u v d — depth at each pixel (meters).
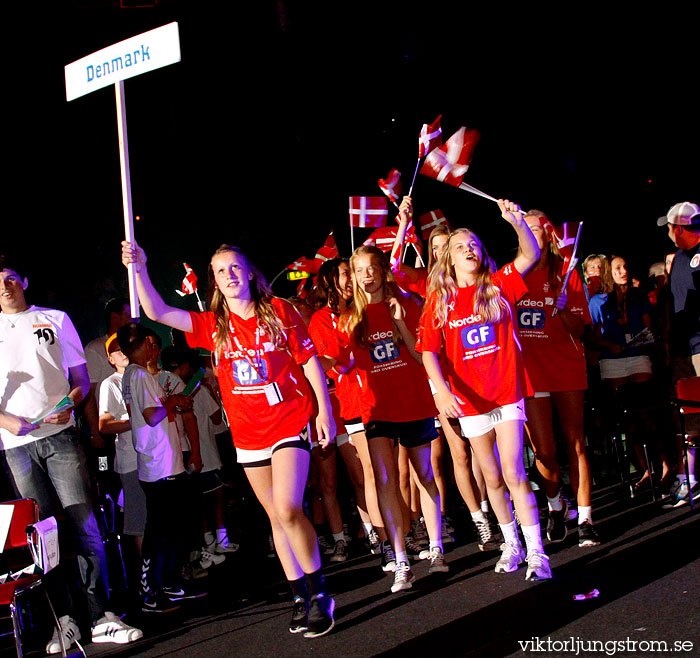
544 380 5.32
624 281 7.54
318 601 4.07
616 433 7.37
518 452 4.58
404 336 4.88
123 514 5.43
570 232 5.46
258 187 14.27
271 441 4.05
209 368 7.53
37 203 12.87
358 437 5.40
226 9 13.30
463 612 4.17
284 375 4.06
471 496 5.53
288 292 11.40
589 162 13.24
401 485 5.85
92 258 13.25
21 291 4.70
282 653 3.90
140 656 4.15
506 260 13.38
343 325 5.05
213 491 6.86
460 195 13.61
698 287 6.11
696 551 4.79
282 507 3.94
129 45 4.50
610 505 6.64
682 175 12.66
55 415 4.50
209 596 5.37
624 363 7.42
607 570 4.62
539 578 4.59
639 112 12.79
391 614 4.30
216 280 4.11
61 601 4.54
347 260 5.55
